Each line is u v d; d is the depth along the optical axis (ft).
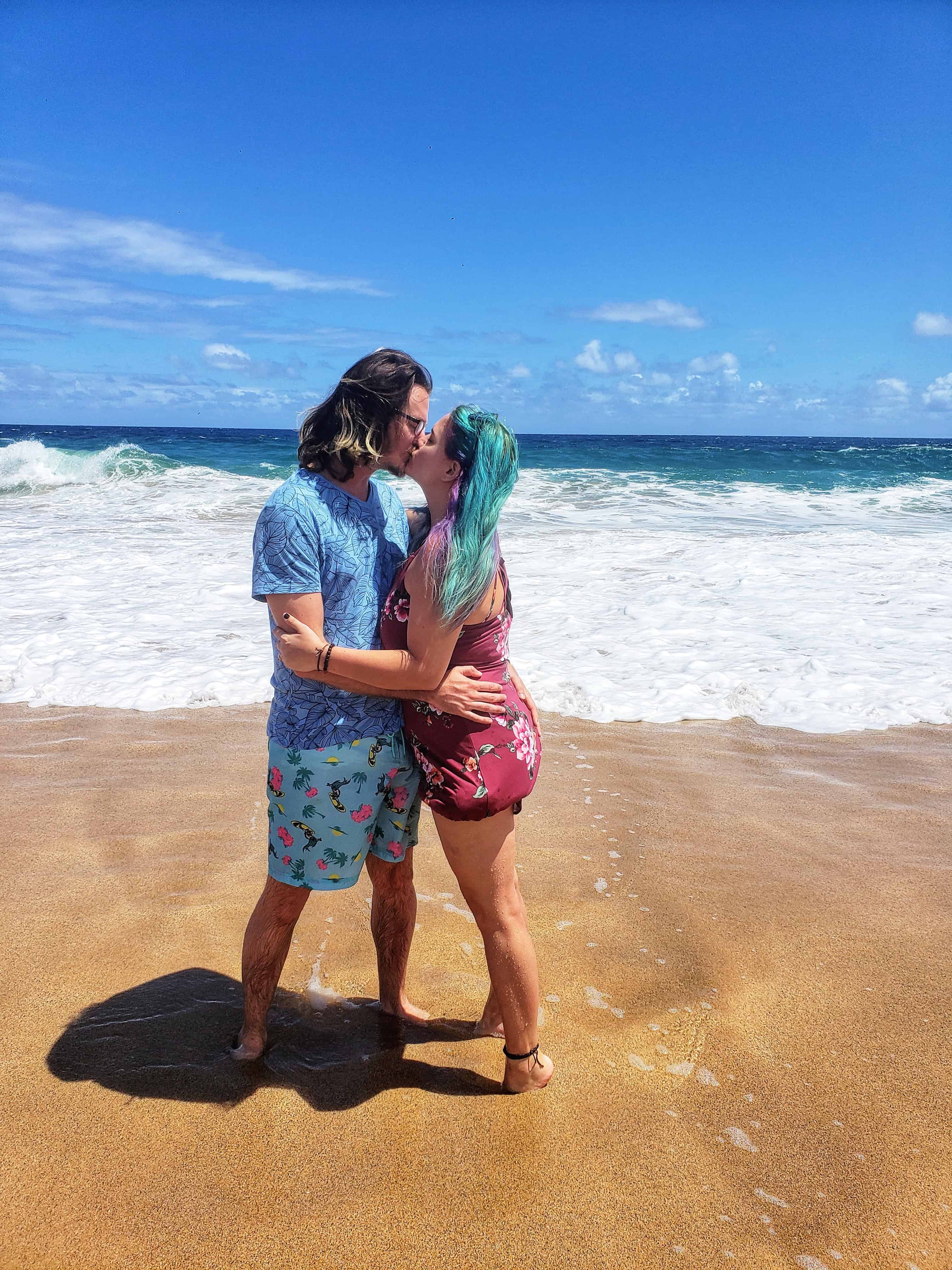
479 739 7.02
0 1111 7.09
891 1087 7.70
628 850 12.21
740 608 25.93
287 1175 6.56
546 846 12.26
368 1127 7.07
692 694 18.93
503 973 7.26
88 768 14.46
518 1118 7.23
